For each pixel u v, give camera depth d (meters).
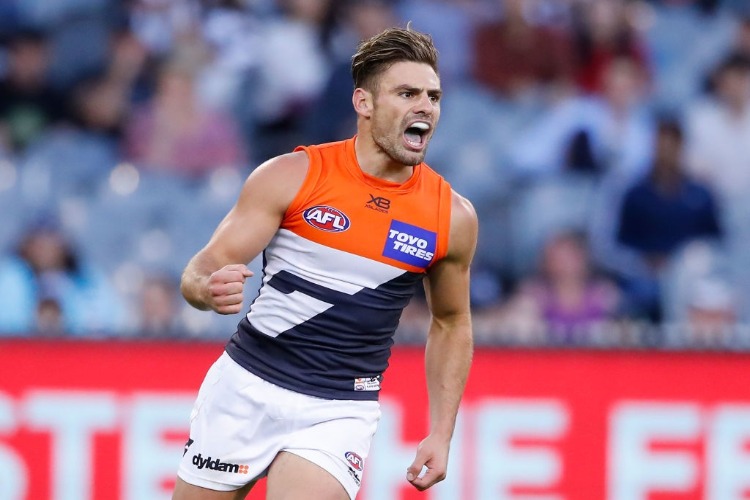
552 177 32.47
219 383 13.79
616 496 20.03
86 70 33.47
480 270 31.20
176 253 30.75
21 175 31.59
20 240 30.42
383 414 19.78
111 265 30.38
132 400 19.73
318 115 33.34
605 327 28.56
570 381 20.11
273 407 13.40
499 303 30.19
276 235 13.37
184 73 33.19
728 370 20.23
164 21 34.09
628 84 34.09
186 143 32.47
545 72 34.12
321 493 12.95
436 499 19.83
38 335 19.67
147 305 29.61
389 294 13.42
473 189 32.25
